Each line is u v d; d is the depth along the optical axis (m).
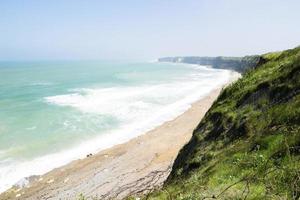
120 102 63.25
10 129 43.59
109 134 41.38
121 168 29.34
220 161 11.54
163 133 41.06
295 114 11.07
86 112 54.22
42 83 103.75
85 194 24.53
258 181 7.79
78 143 37.94
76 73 153.75
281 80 14.84
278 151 9.16
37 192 26.12
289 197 6.51
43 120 48.78
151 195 12.56
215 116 17.28
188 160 15.31
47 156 33.72
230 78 125.31
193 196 9.12
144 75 140.12
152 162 29.98
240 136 13.26
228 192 8.15
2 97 72.25
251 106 15.02
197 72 168.00
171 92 77.62
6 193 26.12
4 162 31.84
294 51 18.53
